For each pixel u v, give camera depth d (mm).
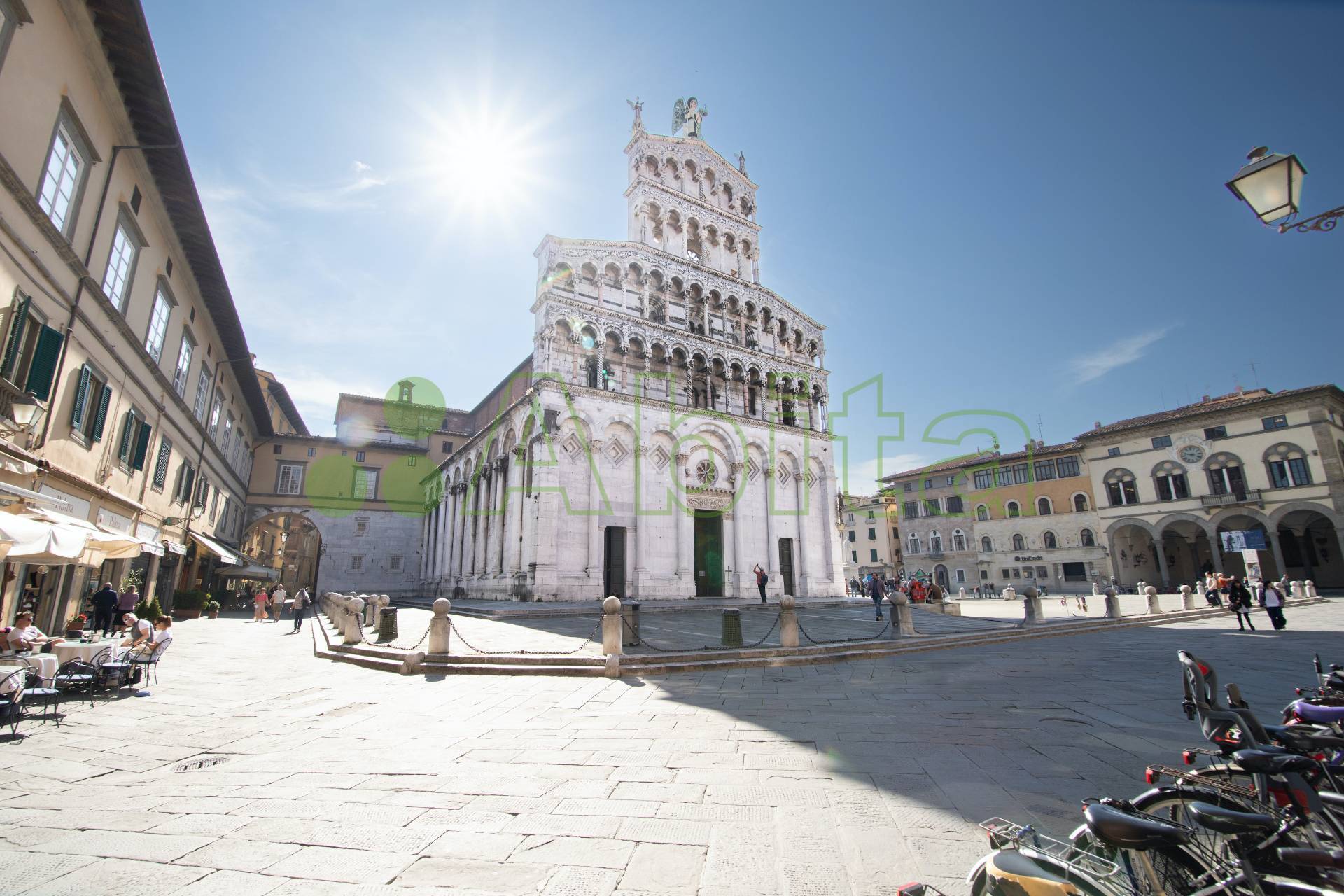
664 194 41812
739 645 15883
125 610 20016
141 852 4680
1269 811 3678
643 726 8656
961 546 66375
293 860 4531
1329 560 51281
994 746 7398
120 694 11266
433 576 49219
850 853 4566
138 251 18781
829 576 41062
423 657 14008
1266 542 48938
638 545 33719
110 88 15234
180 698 11047
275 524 56938
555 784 6223
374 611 20047
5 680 8289
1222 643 18219
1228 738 4461
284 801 5809
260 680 13086
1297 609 33219
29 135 12461
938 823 5109
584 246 36562
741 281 42969
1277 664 13859
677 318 39844
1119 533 57312
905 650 16922
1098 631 22797
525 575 31391
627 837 4918
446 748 7602
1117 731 8055
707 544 37125
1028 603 22891
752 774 6449
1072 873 3006
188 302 24641
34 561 12656
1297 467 47844
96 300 15984
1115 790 5824
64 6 13148
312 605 47125
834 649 15602
